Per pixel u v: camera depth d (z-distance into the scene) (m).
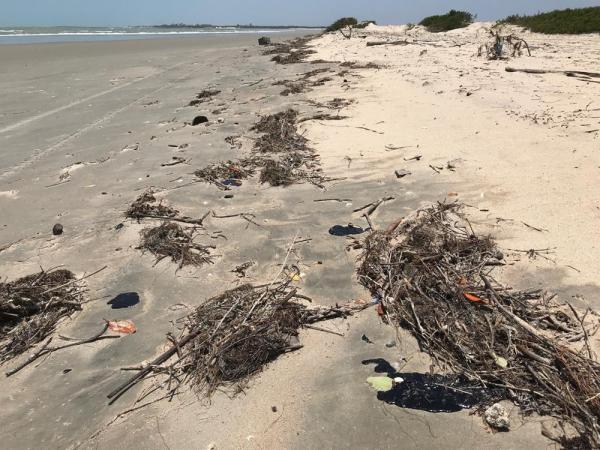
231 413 3.09
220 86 14.85
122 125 10.47
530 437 2.74
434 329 3.53
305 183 6.58
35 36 52.50
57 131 10.22
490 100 9.73
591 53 15.71
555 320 3.56
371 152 7.57
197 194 6.43
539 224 4.95
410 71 14.05
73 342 3.86
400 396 3.09
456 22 36.41
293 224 5.50
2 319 4.12
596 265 4.20
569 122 7.86
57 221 5.99
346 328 3.78
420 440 2.79
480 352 3.26
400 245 4.53
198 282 4.55
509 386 3.03
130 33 66.00
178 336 3.81
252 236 5.30
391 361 3.40
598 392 2.87
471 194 5.79
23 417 3.19
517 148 7.04
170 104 12.51
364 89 12.20
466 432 2.81
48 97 13.96
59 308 4.27
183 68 20.23
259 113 10.62
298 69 17.70
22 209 6.43
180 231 5.38
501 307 3.54
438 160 6.97
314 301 4.13
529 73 12.13
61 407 3.24
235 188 6.58
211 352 3.49
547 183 5.81
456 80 11.91
